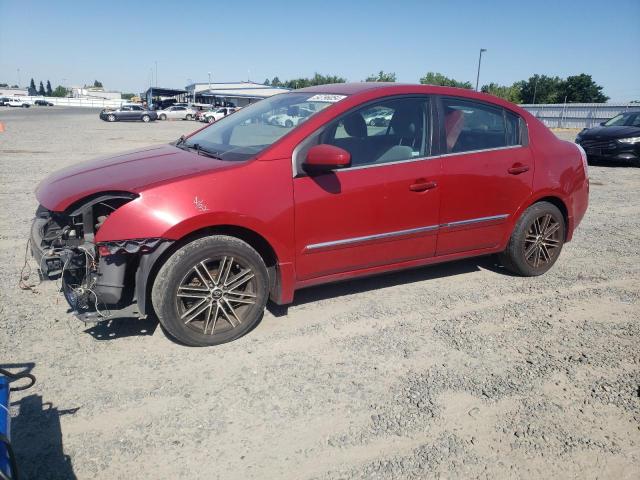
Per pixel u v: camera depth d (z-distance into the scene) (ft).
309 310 13.85
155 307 11.24
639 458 8.74
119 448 8.62
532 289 15.80
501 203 15.28
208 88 236.22
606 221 24.89
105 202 11.58
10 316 13.00
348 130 12.97
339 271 13.21
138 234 10.62
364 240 13.15
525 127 15.87
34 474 8.00
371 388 10.44
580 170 16.96
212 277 11.51
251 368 11.03
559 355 11.91
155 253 10.93
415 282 16.06
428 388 10.48
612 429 9.43
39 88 520.83
